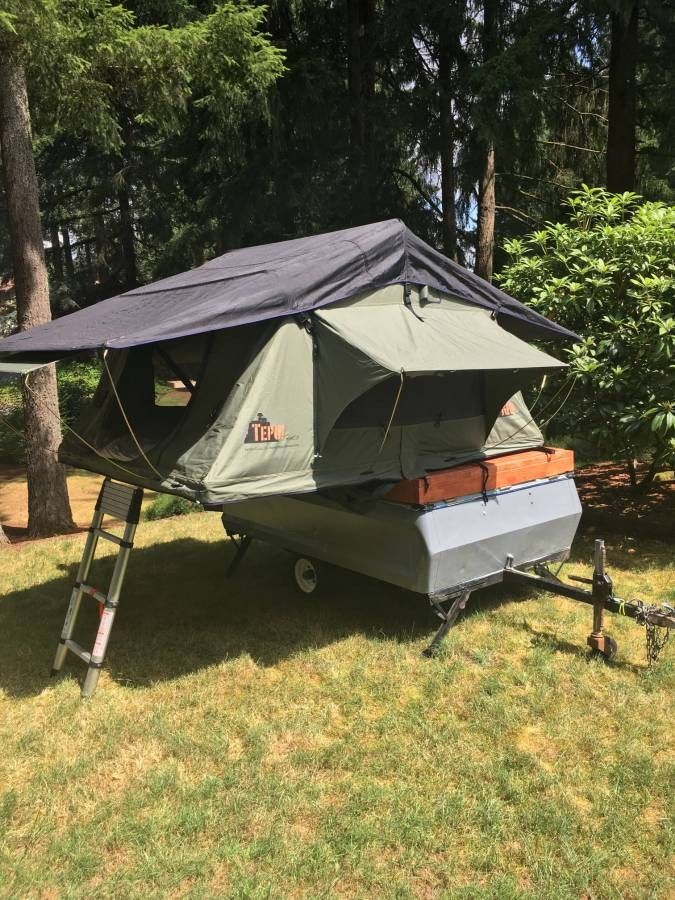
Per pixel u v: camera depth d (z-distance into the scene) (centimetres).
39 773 332
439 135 1491
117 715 382
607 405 626
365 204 1432
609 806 291
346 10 1466
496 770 318
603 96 1584
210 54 866
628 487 829
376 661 432
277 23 1403
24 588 619
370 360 381
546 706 369
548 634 459
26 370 386
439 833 281
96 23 774
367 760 330
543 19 1216
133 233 2411
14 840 288
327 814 293
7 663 459
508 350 448
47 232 2628
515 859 268
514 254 744
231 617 519
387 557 454
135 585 605
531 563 503
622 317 632
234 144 1324
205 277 503
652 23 1220
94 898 256
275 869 265
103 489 452
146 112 906
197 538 757
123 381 496
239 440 379
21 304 876
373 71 1547
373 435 446
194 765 334
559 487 518
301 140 1437
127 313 464
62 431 947
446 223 1552
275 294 392
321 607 528
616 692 380
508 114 1237
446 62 1495
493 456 527
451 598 453
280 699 393
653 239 613
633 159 1227
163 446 421
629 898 248
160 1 1114
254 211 1445
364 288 434
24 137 849
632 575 564
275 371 393
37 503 916
